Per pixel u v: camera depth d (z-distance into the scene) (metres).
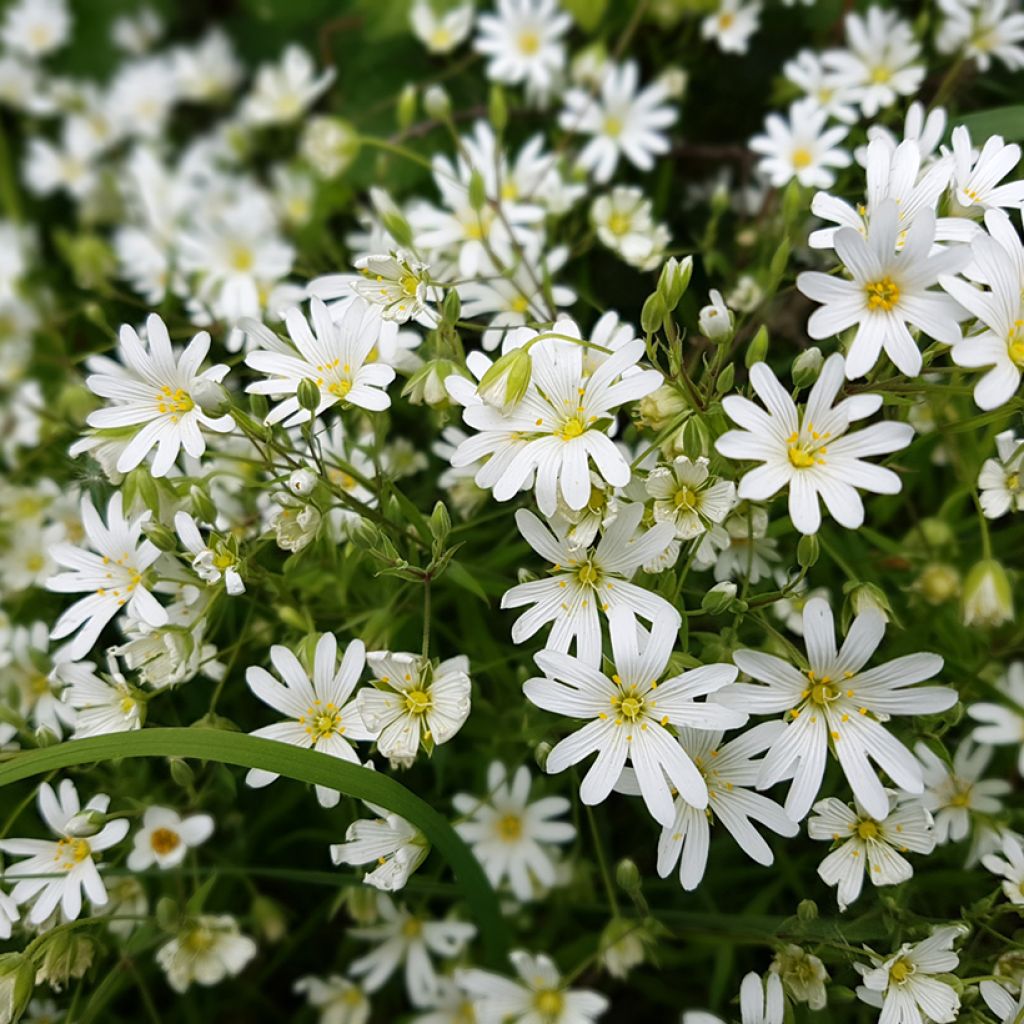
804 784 0.16
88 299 0.27
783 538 0.20
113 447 0.18
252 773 0.17
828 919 0.18
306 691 0.18
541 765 0.18
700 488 0.16
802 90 0.25
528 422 0.16
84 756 0.17
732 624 0.18
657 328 0.17
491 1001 0.19
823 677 0.16
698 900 0.21
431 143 0.27
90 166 0.30
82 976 0.19
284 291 0.24
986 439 0.20
